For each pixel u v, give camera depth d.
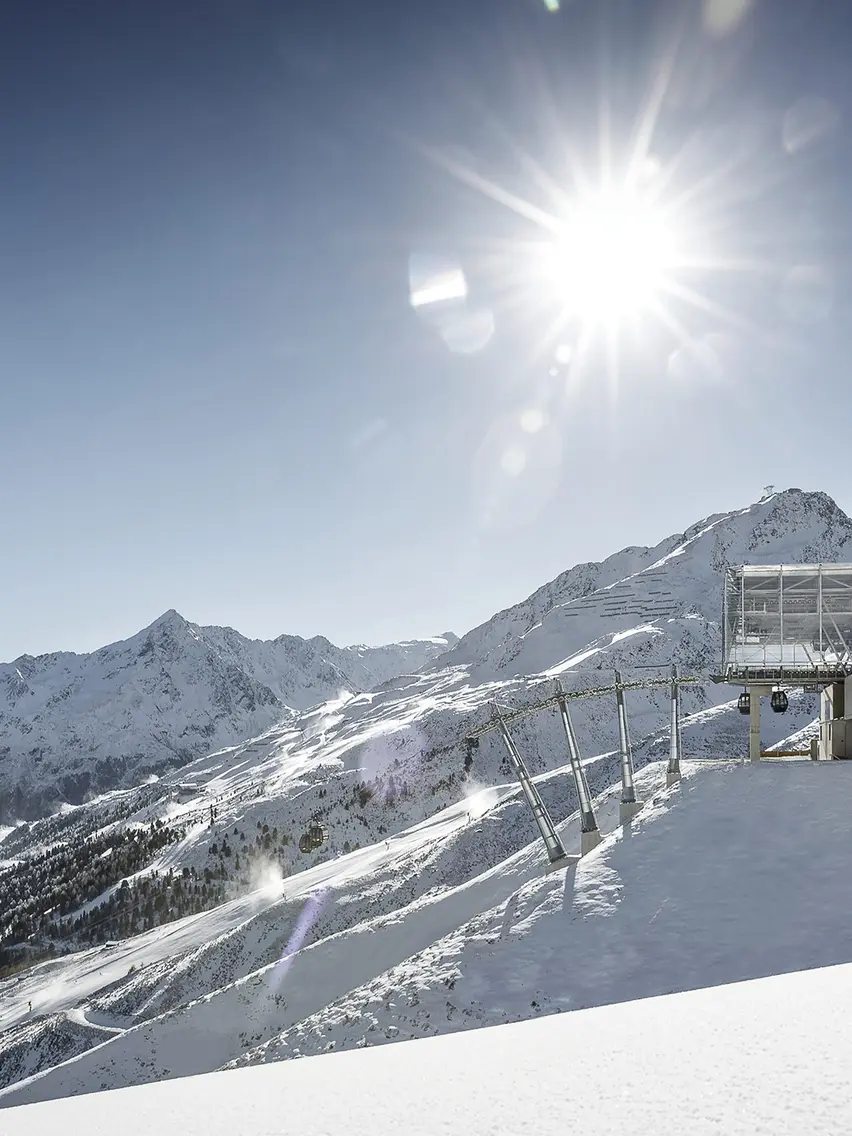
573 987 26.09
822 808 32.41
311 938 73.31
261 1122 4.61
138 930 170.62
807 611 40.44
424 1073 5.40
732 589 41.16
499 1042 6.39
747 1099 3.85
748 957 25.12
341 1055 7.04
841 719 39.19
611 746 195.12
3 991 125.00
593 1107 4.06
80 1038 74.75
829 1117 3.43
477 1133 3.88
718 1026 5.66
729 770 37.47
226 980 72.62
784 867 29.36
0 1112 6.61
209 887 178.25
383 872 82.06
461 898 48.69
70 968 127.06
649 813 36.25
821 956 24.23
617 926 28.69
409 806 193.62
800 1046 4.71
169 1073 44.62
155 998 75.88
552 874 34.66
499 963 28.78
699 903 28.62
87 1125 5.27
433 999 28.12
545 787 97.56
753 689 40.62
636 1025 6.23
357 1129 4.23
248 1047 45.72
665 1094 4.09
